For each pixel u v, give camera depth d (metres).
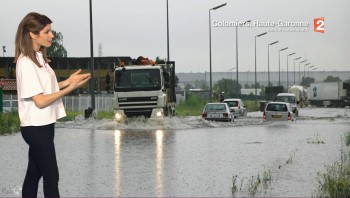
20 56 7.71
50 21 7.91
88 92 105.19
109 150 23.84
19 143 27.72
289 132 36.66
